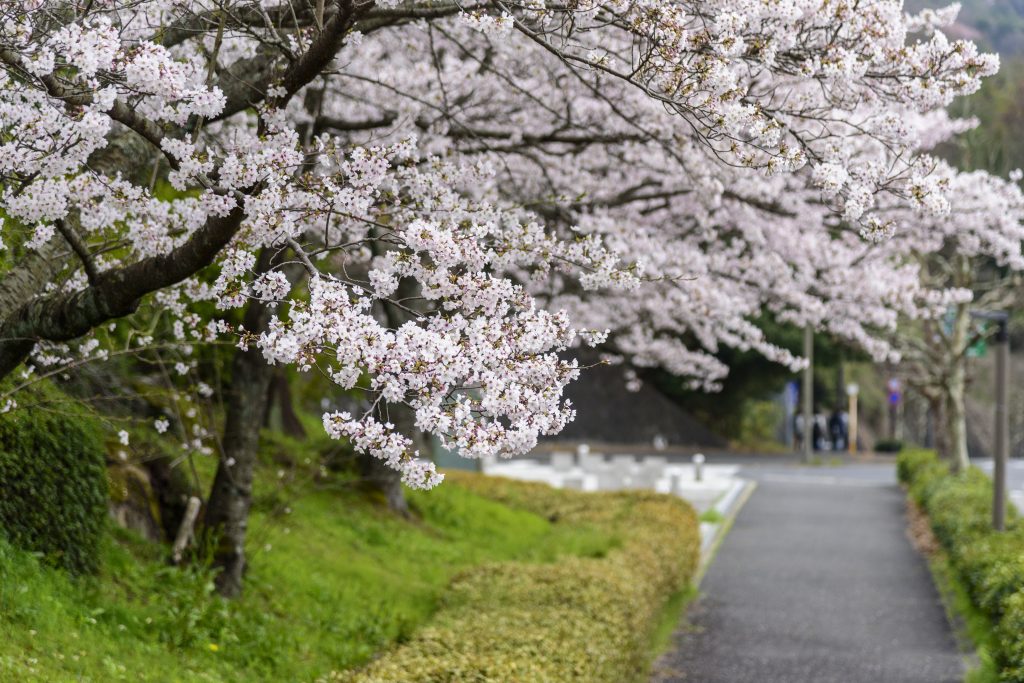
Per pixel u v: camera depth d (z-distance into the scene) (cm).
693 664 1244
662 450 5109
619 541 1555
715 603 1609
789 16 646
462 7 622
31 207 514
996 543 1529
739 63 711
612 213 1284
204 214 545
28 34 500
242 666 884
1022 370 6347
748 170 977
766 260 1335
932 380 2950
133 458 1112
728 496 3075
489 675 793
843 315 1469
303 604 1119
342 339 460
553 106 1186
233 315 1363
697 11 679
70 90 516
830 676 1194
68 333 592
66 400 898
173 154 538
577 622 1008
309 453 1748
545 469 3738
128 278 573
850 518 2620
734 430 5678
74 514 859
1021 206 1298
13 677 616
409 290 1490
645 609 1197
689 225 1337
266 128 620
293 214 554
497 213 640
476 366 493
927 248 1378
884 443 5725
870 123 791
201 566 1039
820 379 6278
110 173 666
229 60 904
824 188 679
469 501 2012
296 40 648
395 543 1557
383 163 571
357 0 580
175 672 777
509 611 1059
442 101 1129
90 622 779
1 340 596
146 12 680
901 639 1374
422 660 830
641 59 655
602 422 5303
